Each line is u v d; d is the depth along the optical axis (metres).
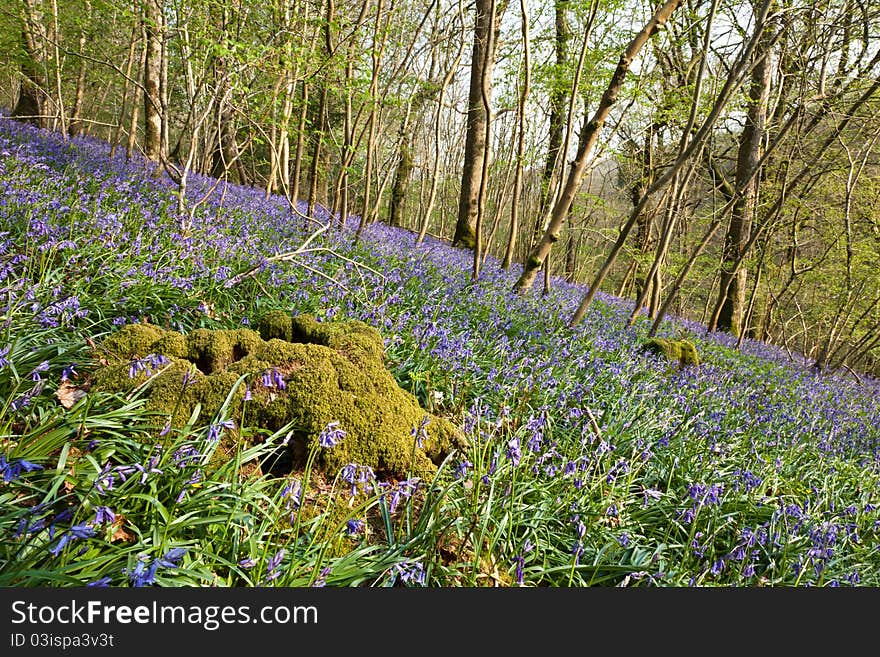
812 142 13.72
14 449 2.83
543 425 4.21
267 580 2.72
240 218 9.70
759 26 7.78
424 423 3.87
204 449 3.13
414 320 6.42
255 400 3.72
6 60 15.28
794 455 6.53
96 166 10.21
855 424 8.61
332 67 9.64
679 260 16.16
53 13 12.79
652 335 10.66
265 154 21.23
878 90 11.80
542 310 9.44
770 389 9.72
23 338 3.76
